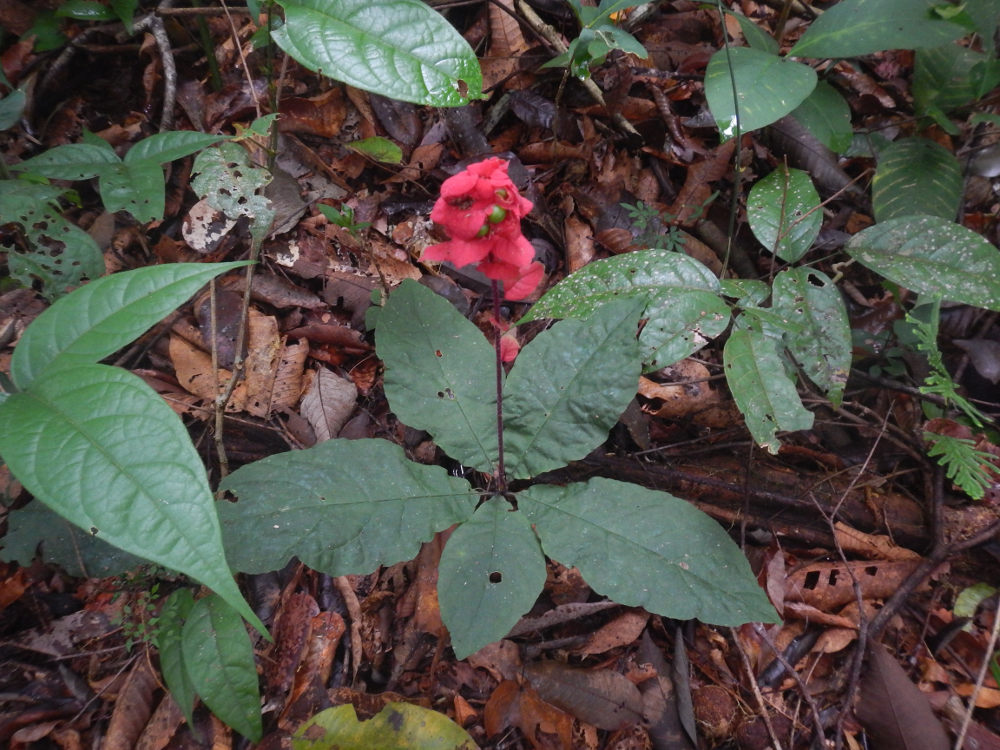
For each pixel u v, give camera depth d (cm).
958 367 54
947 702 42
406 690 41
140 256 53
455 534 38
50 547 38
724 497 49
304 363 51
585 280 44
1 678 39
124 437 25
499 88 64
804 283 44
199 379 48
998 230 60
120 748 37
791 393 39
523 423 41
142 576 40
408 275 56
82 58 59
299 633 41
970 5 50
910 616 46
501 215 29
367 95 60
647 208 59
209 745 38
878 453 52
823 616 45
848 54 46
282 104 58
